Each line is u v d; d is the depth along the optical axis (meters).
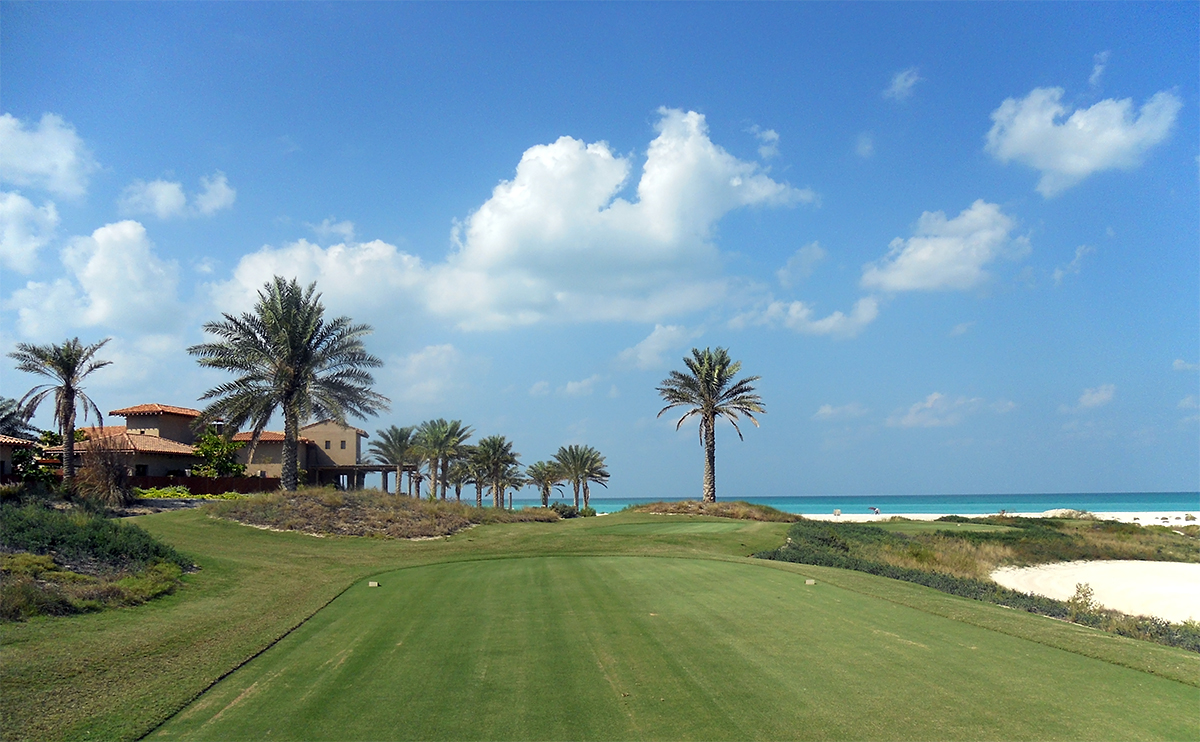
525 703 8.13
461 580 17.81
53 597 12.76
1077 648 10.12
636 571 18.72
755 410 48.41
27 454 39.41
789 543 29.02
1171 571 30.17
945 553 30.12
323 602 14.91
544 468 81.62
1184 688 8.40
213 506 31.36
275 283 38.00
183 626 12.30
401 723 7.58
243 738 7.23
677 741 6.93
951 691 8.28
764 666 9.38
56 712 7.96
